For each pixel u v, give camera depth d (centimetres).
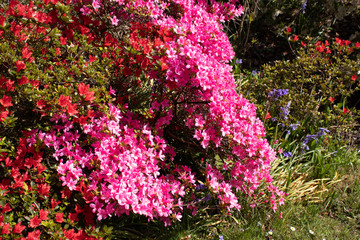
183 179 293
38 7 276
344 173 406
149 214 250
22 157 239
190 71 272
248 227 320
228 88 307
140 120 322
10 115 241
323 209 364
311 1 602
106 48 296
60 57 292
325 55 465
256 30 617
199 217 317
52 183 243
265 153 291
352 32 624
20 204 234
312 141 418
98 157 246
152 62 271
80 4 311
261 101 459
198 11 327
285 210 344
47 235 227
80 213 256
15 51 242
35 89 238
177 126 329
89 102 243
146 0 315
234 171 308
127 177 246
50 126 253
